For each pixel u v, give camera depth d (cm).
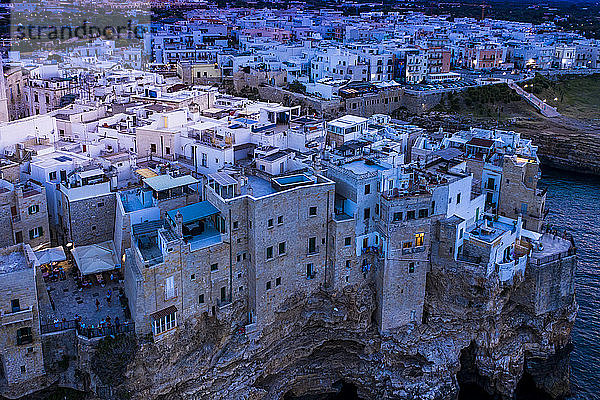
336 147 10800
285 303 8425
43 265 8569
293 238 8206
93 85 15462
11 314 6706
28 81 16062
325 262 8656
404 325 8981
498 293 8856
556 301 9444
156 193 8400
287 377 8850
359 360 9138
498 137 11569
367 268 8806
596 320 10725
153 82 17112
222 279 7856
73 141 11175
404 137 12125
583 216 15450
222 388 8019
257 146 10431
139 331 7162
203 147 10062
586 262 12650
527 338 9494
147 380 7238
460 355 9250
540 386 9544
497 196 10494
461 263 8712
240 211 7744
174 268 7231
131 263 7438
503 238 8900
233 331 8119
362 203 8456
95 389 7212
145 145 10825
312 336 8956
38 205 8544
